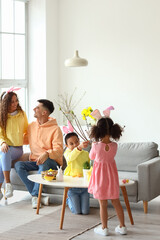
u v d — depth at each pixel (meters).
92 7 7.29
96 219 4.16
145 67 6.90
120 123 7.16
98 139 3.80
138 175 4.36
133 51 6.98
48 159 4.71
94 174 3.79
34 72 7.47
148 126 6.91
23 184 4.84
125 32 7.03
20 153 5.04
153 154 4.84
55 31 7.54
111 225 3.96
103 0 7.19
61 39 7.57
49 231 3.80
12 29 7.24
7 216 4.28
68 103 7.55
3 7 7.08
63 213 3.88
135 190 4.35
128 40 7.01
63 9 7.53
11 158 4.95
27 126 5.14
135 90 7.00
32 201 4.62
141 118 6.97
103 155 3.75
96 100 7.34
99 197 3.71
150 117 6.89
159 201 4.96
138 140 7.01
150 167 4.36
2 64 7.11
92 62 7.35
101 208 3.73
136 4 6.92
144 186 4.33
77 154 4.32
